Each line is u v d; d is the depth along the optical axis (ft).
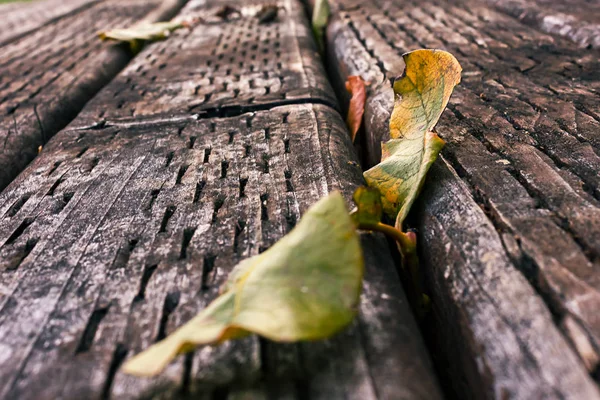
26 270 0.63
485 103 0.86
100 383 0.48
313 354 0.49
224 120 0.94
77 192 0.76
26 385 0.48
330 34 1.47
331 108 0.99
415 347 0.51
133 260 0.63
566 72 0.95
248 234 0.65
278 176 0.76
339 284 0.45
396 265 0.68
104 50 1.46
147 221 0.69
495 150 0.73
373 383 0.46
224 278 0.60
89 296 0.59
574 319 0.46
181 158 0.83
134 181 0.78
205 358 0.49
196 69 1.23
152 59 1.33
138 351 0.51
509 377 0.45
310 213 0.51
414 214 0.71
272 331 0.42
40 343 0.53
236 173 0.78
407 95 0.74
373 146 0.90
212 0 2.04
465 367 0.53
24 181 0.81
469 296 0.55
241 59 1.27
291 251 0.49
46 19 1.92
